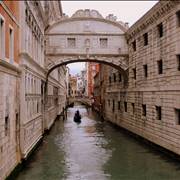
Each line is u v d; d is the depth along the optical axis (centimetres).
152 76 2466
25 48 1894
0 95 1346
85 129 3691
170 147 2078
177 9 1986
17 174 1670
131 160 2009
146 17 2512
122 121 3512
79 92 16775
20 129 1802
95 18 3228
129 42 3177
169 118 2102
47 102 3322
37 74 2519
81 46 3225
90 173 1719
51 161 1988
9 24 1560
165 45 2194
